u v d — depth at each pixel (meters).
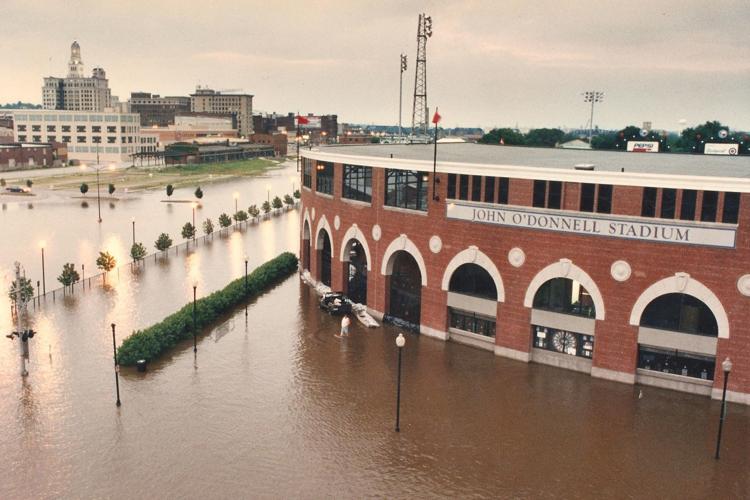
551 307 44.97
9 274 69.69
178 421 36.38
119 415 36.88
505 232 45.38
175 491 29.86
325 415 37.50
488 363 45.59
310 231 67.00
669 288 39.97
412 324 52.69
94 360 44.75
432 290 50.31
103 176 188.25
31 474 30.98
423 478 31.36
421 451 33.78
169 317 50.00
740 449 34.50
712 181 38.09
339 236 59.38
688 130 187.62
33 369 43.00
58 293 61.81
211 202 137.38
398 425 36.31
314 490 30.20
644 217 40.34
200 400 39.03
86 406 37.84
